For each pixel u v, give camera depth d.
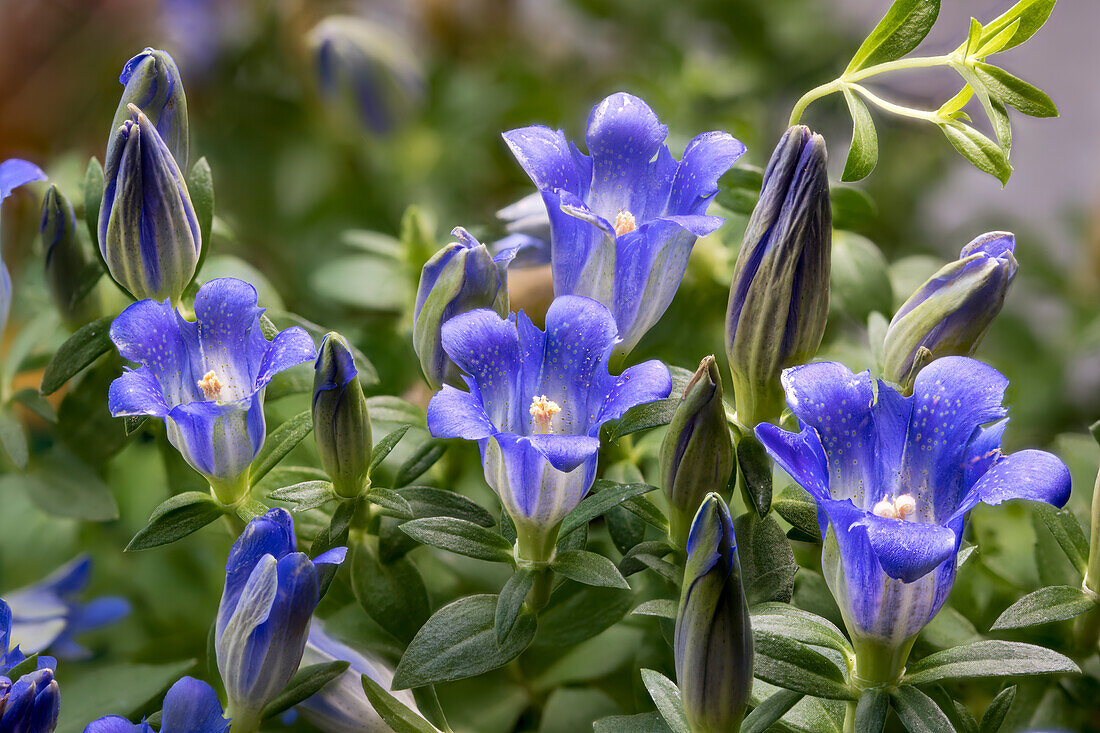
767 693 0.46
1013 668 0.43
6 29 0.68
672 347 0.53
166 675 0.48
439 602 0.50
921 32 0.46
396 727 0.46
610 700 0.49
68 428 0.51
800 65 0.62
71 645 0.51
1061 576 0.48
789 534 0.47
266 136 0.61
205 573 0.52
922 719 0.43
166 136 0.47
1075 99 0.74
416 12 0.64
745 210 0.50
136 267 0.47
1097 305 0.58
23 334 0.51
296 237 0.60
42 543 0.53
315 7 0.62
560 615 0.47
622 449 0.49
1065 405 0.56
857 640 0.43
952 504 0.43
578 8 0.64
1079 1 0.78
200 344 0.46
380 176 0.60
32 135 0.68
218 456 0.46
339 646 0.47
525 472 0.44
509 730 0.49
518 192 0.60
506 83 0.61
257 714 0.45
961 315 0.46
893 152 0.61
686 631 0.43
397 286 0.55
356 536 0.48
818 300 0.45
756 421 0.46
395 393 0.54
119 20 0.68
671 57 0.63
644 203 0.47
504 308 0.47
